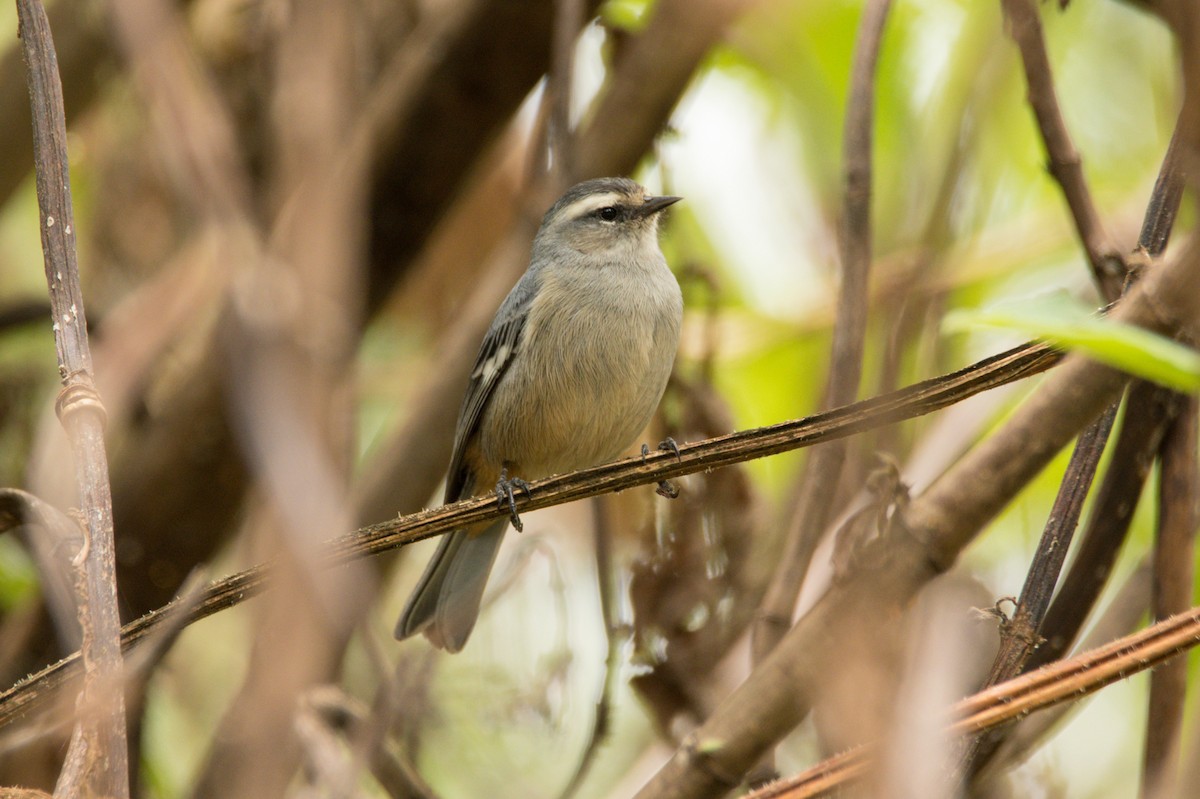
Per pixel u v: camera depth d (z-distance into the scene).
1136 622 8.31
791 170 13.61
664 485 10.14
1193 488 7.39
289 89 8.21
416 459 11.35
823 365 12.58
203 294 10.15
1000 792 8.04
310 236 7.84
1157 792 6.87
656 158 11.47
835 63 12.82
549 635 11.61
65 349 6.33
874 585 6.98
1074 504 6.75
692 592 10.08
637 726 12.57
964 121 10.55
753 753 7.09
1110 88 12.66
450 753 11.34
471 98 11.12
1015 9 7.87
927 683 6.47
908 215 11.52
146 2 8.25
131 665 5.92
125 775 5.55
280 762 6.29
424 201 11.59
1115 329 4.31
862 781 5.67
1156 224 6.99
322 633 6.42
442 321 14.78
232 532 11.66
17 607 10.95
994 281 12.64
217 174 8.44
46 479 10.73
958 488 6.99
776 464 12.81
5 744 7.64
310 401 7.36
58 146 6.64
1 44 12.45
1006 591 8.38
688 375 12.02
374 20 11.52
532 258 11.82
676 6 10.47
